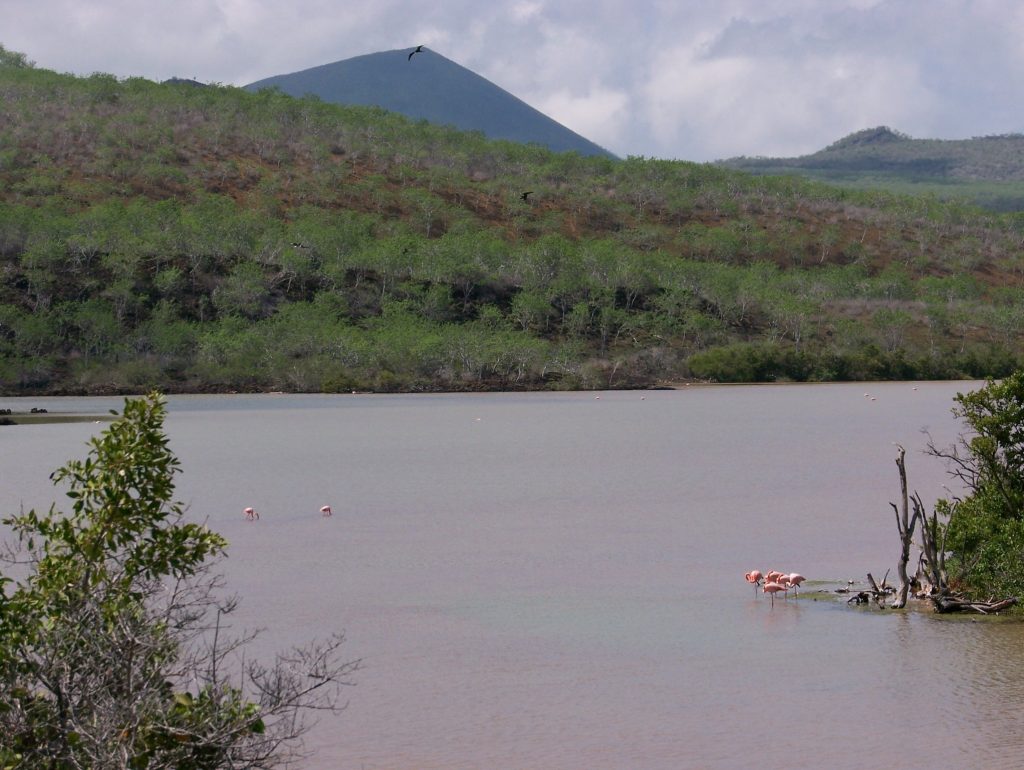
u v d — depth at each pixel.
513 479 52.00
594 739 16.88
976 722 17.52
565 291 164.25
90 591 12.36
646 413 101.50
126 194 183.88
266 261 159.75
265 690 13.09
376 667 20.69
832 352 161.12
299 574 29.28
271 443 72.25
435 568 30.12
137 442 13.27
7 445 66.44
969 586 25.89
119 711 11.22
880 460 58.38
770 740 16.91
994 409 27.20
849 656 21.27
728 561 30.86
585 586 27.77
